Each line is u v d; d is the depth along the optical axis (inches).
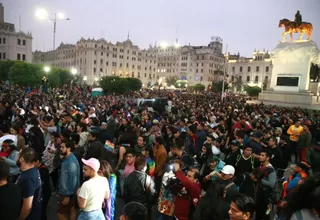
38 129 290.0
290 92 1229.1
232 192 149.9
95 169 155.7
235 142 251.3
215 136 335.6
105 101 837.2
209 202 150.7
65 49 4160.9
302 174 182.4
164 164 233.9
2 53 2795.3
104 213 169.0
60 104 648.4
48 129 321.7
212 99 1456.7
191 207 169.5
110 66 3873.0
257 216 169.0
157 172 234.2
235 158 241.8
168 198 180.7
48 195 183.0
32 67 1589.6
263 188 181.5
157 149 247.4
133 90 1787.6
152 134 324.5
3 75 1898.4
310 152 307.1
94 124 367.9
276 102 1243.2
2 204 118.2
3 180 123.6
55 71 1836.9
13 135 253.9
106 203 167.5
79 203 148.3
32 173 149.9
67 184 183.9
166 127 366.9
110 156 269.7
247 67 4077.3
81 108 618.8
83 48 3690.9
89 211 147.8
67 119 374.3
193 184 169.2
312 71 1299.2
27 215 146.1
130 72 4188.0
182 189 170.9
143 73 4480.8
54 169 252.7
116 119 453.7
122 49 4047.7
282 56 1274.6
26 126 339.6
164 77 4719.5
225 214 143.6
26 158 149.4
